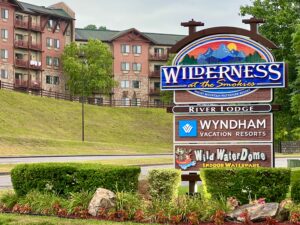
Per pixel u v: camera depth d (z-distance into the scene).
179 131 17.16
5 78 92.81
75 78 99.06
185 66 17.33
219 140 16.89
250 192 13.88
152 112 91.06
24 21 96.31
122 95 106.81
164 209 13.46
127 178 14.70
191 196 14.67
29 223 13.20
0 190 19.84
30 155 51.09
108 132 79.00
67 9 103.06
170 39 112.19
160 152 64.25
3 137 58.25
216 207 13.22
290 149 69.69
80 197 14.24
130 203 13.77
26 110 77.19
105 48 100.62
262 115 16.67
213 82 17.11
